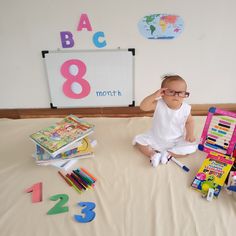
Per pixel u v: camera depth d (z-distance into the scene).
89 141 1.38
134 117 1.68
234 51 1.54
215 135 1.33
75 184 1.16
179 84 1.20
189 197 1.08
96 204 1.06
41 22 1.48
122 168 1.25
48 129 1.39
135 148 1.39
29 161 1.32
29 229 0.97
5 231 0.96
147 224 0.97
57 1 1.42
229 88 1.67
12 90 1.71
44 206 1.06
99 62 1.59
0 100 1.75
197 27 1.48
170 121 1.29
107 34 1.51
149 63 1.59
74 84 1.66
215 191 1.08
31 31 1.50
